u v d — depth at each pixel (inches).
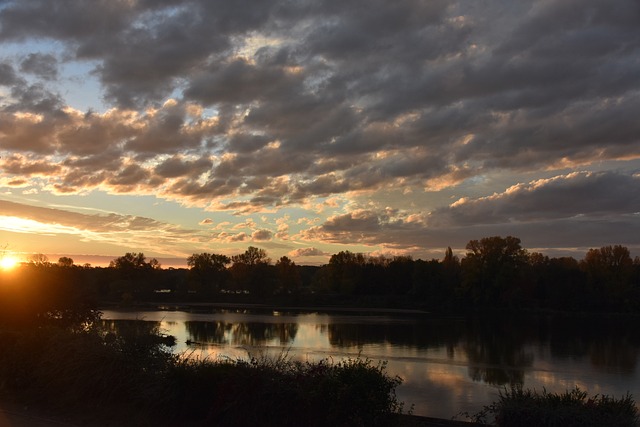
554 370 1571.1
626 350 2085.4
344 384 402.6
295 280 5265.8
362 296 4798.2
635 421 469.1
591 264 3858.3
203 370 457.4
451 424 503.2
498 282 3882.9
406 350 1990.7
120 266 5157.5
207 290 5246.1
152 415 463.5
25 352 565.0
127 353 523.8
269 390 422.0
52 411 495.5
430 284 4434.1
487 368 1581.0
